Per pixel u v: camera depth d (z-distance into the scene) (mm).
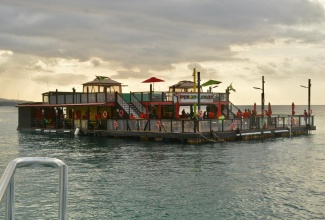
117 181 22656
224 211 16719
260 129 48031
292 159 31656
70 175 24578
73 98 53812
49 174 23344
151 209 16984
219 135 42562
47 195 18547
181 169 26641
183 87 57000
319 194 19766
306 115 57156
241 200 18516
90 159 31578
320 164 29281
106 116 49812
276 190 20609
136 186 21344
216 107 53781
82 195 19328
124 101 50719
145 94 51688
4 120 137750
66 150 37875
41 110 63594
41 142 45875
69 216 15945
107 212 16531
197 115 43094
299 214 16359
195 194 19594
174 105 49219
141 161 30203
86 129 52594
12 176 3570
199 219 15664
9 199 3725
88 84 56031
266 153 35000
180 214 16281
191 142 41438
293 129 54156
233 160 30703
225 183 22219
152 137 45000
